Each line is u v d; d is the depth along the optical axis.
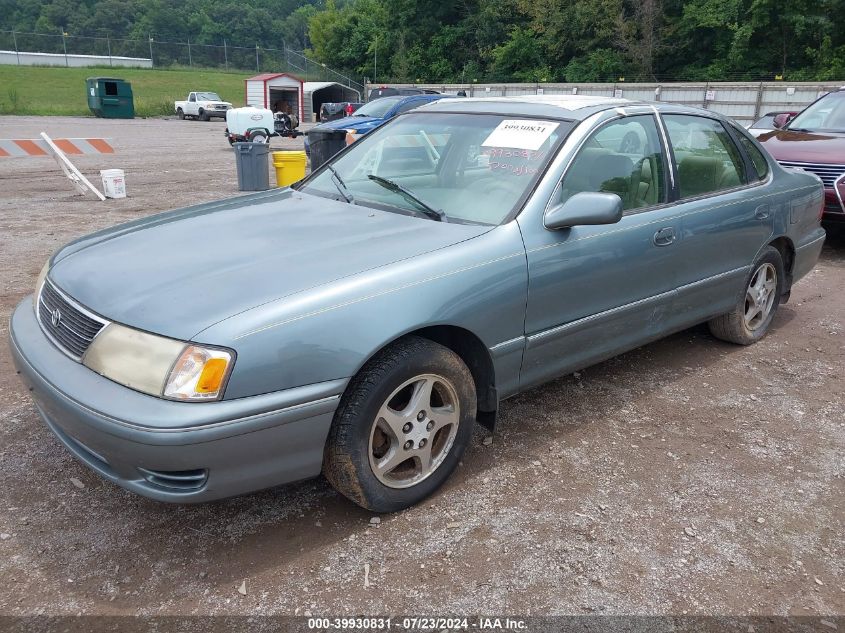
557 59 48.56
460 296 2.84
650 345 4.88
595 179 3.48
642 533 2.81
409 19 56.06
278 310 2.44
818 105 8.56
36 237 8.03
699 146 4.19
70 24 99.69
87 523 2.80
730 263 4.33
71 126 29.95
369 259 2.78
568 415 3.79
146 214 9.67
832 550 2.73
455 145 3.66
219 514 2.88
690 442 3.54
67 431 2.55
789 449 3.49
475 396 3.04
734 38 40.50
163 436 2.25
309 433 2.52
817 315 5.60
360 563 2.60
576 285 3.31
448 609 2.39
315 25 65.19
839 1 38.03
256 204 3.67
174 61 67.50
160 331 2.39
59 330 2.74
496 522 2.85
